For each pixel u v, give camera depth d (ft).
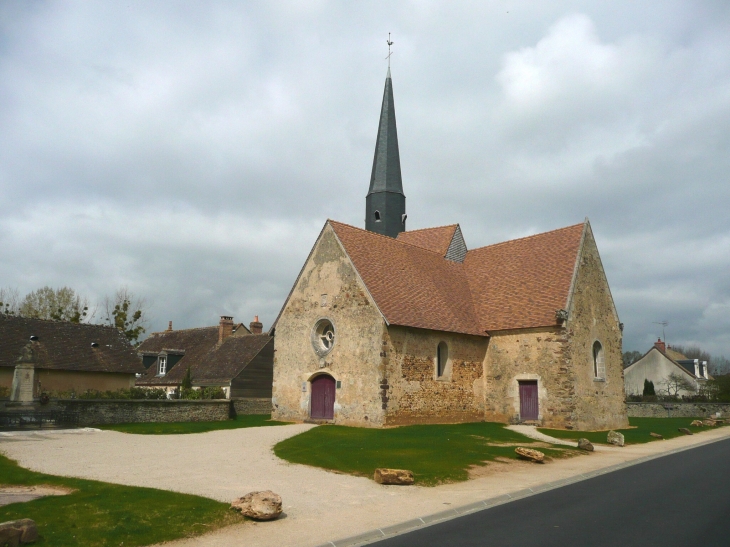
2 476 40.42
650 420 119.24
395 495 39.78
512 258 106.73
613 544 27.71
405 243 103.35
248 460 51.55
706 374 233.14
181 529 30.19
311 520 33.01
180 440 64.85
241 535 30.04
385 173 124.88
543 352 88.28
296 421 88.79
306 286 91.71
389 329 80.48
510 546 27.73
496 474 48.73
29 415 74.59
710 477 47.85
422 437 66.18
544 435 76.59
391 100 129.29
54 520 30.17
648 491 41.50
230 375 130.93
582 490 42.19
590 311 94.12
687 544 27.53
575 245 96.58
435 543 28.58
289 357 92.02
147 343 173.58
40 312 182.80
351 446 58.18
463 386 91.04
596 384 92.02
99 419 79.87
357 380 81.56
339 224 91.97
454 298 98.37
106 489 37.04
